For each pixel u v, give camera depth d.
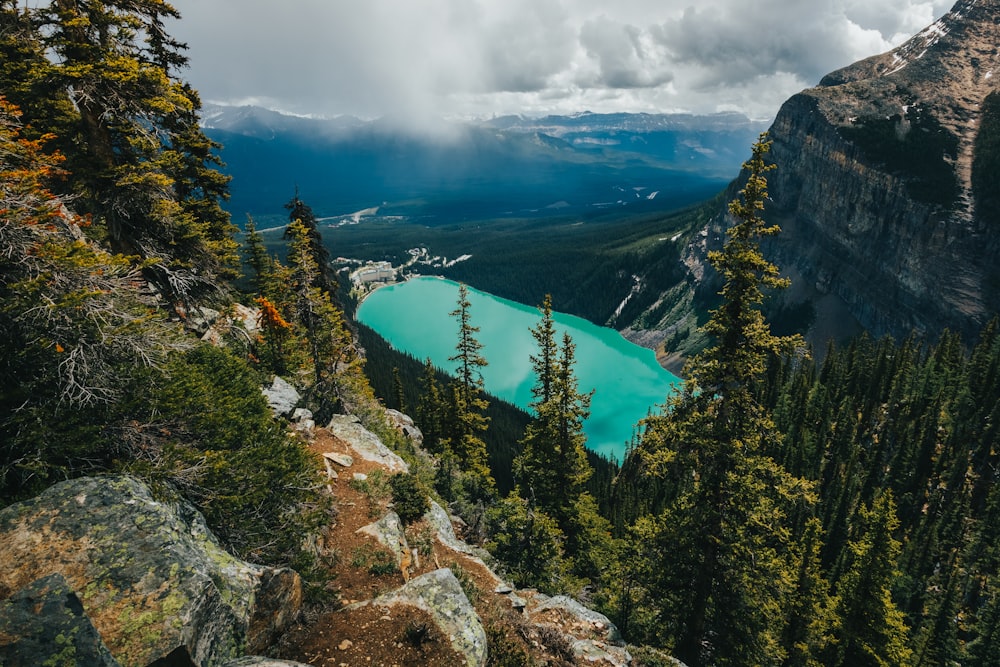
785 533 17.42
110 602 6.46
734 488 17.16
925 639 38.38
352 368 35.88
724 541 17.42
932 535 57.06
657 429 18.41
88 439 8.84
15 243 8.97
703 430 16.89
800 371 94.62
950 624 39.47
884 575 26.48
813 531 27.31
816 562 27.20
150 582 6.83
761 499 17.19
